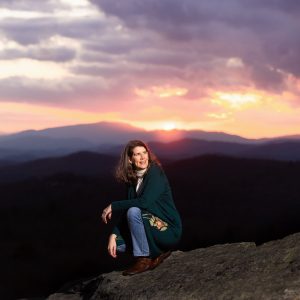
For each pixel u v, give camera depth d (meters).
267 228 81.88
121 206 5.36
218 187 155.25
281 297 4.46
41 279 60.62
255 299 4.51
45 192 152.75
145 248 5.50
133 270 5.70
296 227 77.94
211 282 4.97
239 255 5.62
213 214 112.38
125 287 5.45
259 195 139.62
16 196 149.75
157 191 5.34
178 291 4.96
